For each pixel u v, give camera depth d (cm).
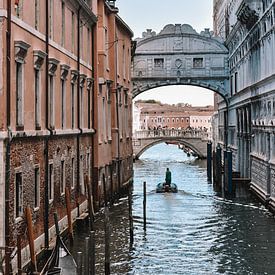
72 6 2452
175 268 1950
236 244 2314
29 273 1570
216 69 5347
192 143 7788
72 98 2472
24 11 1719
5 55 1530
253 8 3559
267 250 2211
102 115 3139
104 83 3081
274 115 2995
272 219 2869
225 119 5628
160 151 12050
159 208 3225
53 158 2086
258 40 3553
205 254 2152
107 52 3397
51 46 2073
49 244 1959
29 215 1550
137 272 1897
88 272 1584
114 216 2916
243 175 4356
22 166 1694
